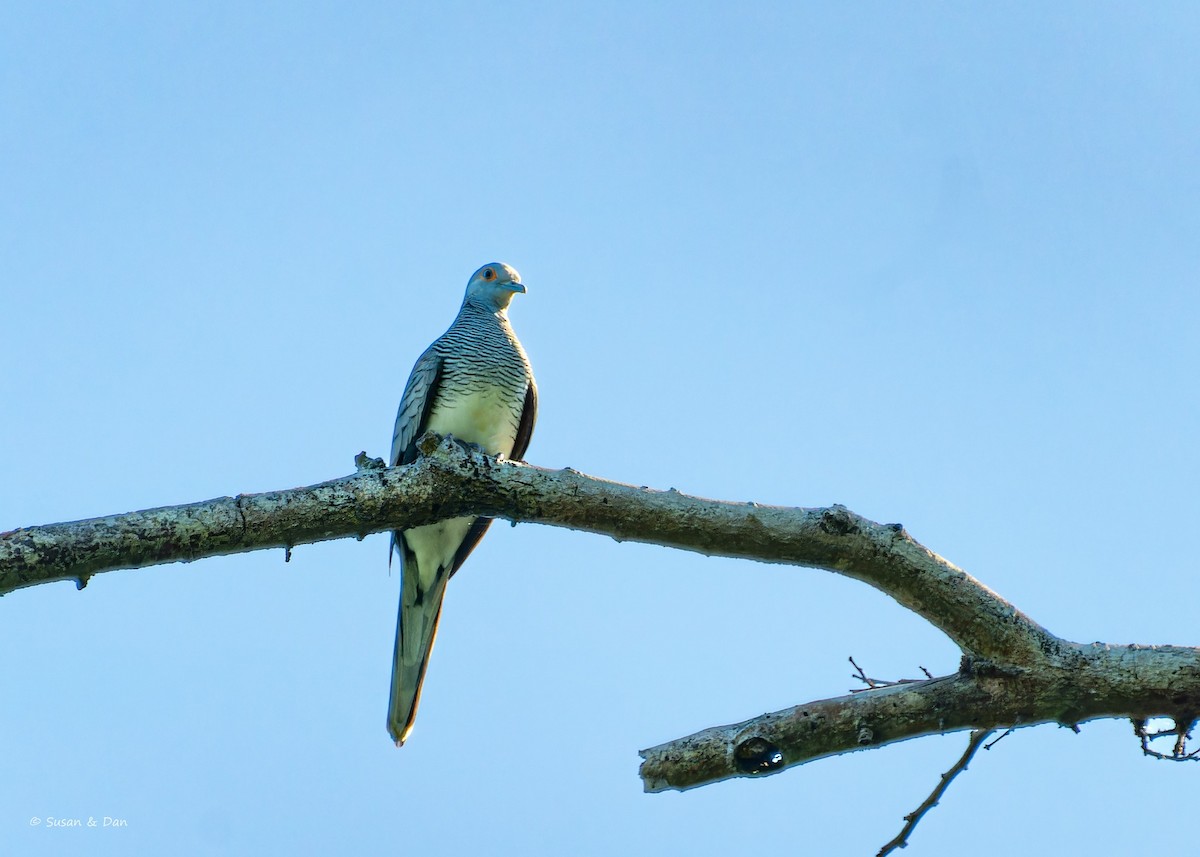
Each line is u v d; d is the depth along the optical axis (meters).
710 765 9.77
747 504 10.46
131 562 9.73
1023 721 9.85
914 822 10.16
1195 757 9.89
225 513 10.02
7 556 9.27
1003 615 9.87
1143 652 9.83
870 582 10.29
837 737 9.80
